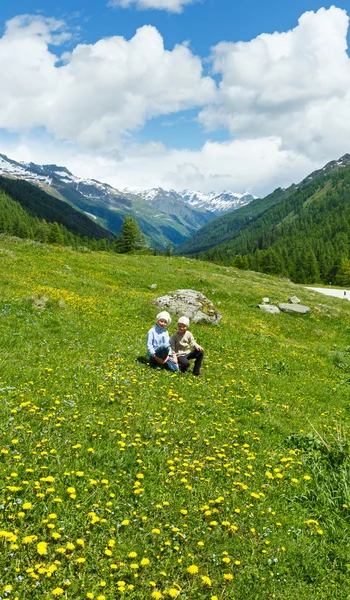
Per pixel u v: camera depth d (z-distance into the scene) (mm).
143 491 6312
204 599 4641
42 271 28078
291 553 5648
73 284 26844
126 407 9609
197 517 6059
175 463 7477
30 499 5637
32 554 4676
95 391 10266
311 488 7406
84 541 5125
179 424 9328
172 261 55812
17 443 6855
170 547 5344
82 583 4469
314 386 15750
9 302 17906
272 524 6242
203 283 39031
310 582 5254
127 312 22719
